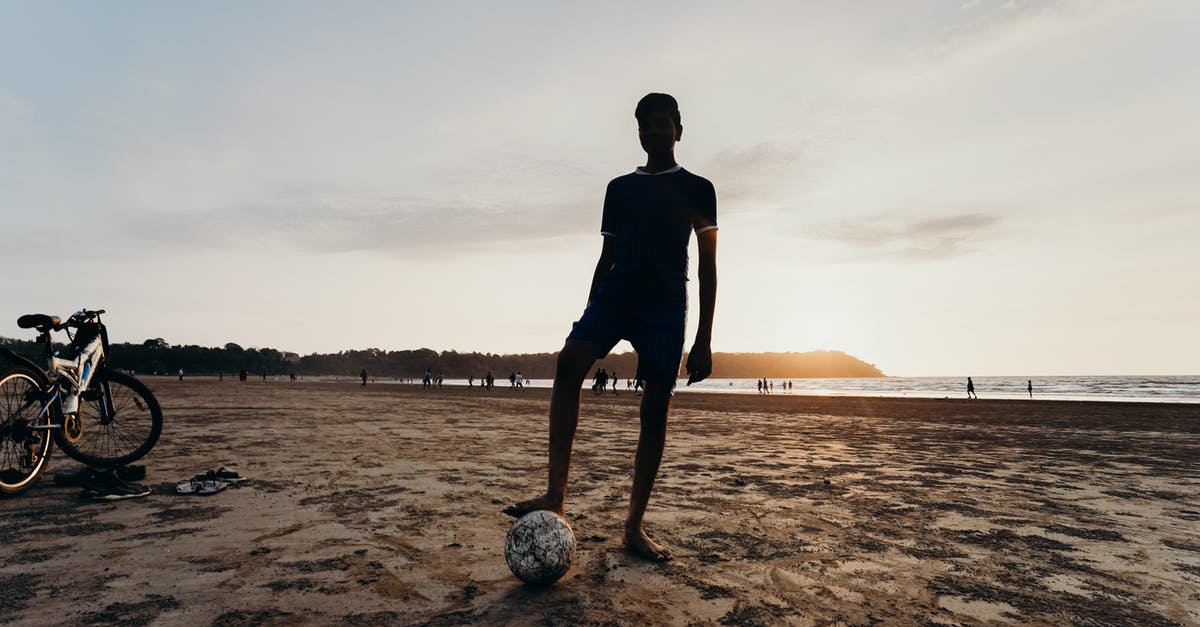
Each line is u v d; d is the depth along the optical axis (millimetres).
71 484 3932
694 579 2279
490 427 9117
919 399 32031
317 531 2916
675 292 2461
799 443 7516
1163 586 2295
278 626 1806
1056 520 3363
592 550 2639
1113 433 10055
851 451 6625
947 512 3527
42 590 2092
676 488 4188
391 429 8500
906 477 4812
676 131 2598
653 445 2535
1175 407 21812
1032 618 1965
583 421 11203
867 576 2357
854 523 3225
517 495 3824
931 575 2385
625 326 2400
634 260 2418
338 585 2170
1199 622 1949
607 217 2580
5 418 3654
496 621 1854
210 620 1848
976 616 1973
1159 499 4031
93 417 4492
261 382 62094
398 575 2285
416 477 4469
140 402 4602
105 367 4520
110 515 3203
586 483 4379
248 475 4473
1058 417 15086
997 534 3037
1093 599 2148
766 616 1933
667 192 2467
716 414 15008
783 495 3969
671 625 1845
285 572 2305
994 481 4691
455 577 2270
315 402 17234
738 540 2852
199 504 3494
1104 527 3217
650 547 2547
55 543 2666
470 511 3369
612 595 2096
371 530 2945
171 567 2352
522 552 2117
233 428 8375
